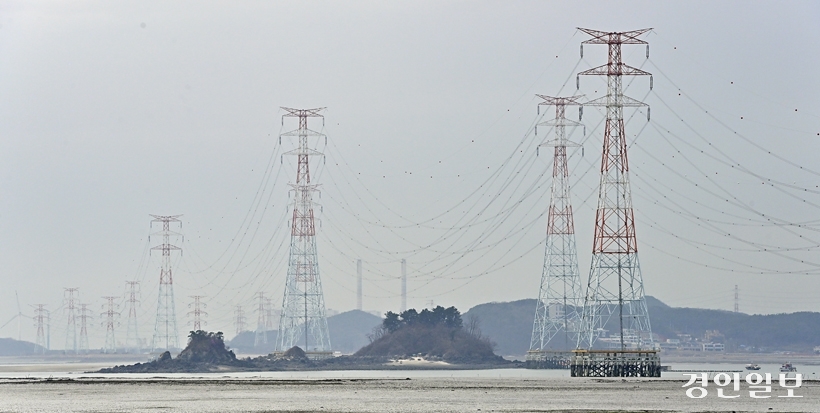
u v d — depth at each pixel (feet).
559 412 640.99
